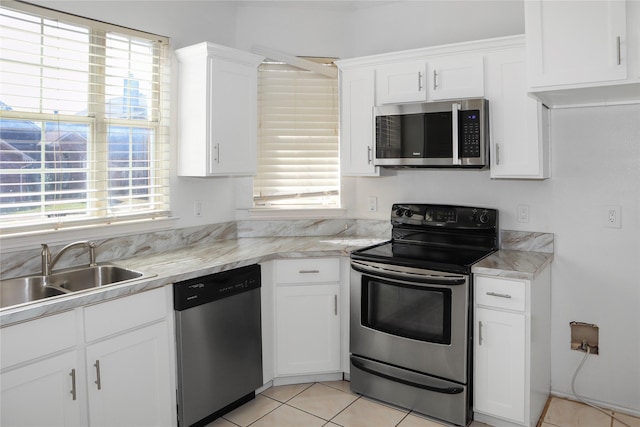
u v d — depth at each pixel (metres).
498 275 2.35
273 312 2.86
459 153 2.69
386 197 3.37
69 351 1.87
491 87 2.68
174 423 2.30
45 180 2.39
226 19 3.28
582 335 2.73
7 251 2.22
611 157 2.59
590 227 2.66
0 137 2.22
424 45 3.19
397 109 2.88
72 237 2.47
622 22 2.06
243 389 2.64
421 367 2.56
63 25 2.43
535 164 2.58
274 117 3.42
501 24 2.94
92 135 2.59
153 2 2.81
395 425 2.49
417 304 2.55
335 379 3.02
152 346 2.18
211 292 2.41
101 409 1.99
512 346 2.35
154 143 2.90
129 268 2.39
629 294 2.58
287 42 3.40
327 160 3.47
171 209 2.96
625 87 2.15
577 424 2.50
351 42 3.46
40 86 2.34
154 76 2.86
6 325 1.69
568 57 2.18
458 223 2.94
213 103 2.81
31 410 1.77
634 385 2.60
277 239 3.33
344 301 2.92
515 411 2.36
